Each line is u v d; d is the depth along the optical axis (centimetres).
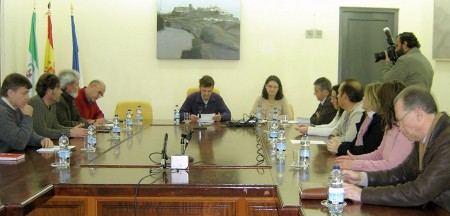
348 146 276
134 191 195
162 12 578
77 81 429
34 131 324
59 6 578
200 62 591
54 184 195
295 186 192
